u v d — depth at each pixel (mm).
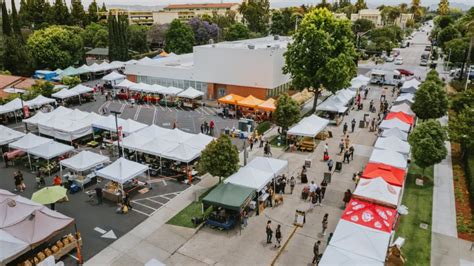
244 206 19547
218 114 41438
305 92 51500
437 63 81812
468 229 19312
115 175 22172
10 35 65188
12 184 24672
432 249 17625
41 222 16609
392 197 19375
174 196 23125
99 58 91188
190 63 59031
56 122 32312
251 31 114125
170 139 28109
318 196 21953
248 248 17859
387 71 58844
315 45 37906
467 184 24281
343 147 29953
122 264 16672
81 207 21844
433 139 24266
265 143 31531
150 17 173125
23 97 43062
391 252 16297
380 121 37938
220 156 21688
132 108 44594
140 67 53719
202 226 19766
